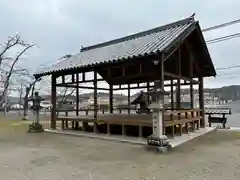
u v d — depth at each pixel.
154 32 10.20
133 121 7.77
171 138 7.48
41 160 5.03
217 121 11.35
